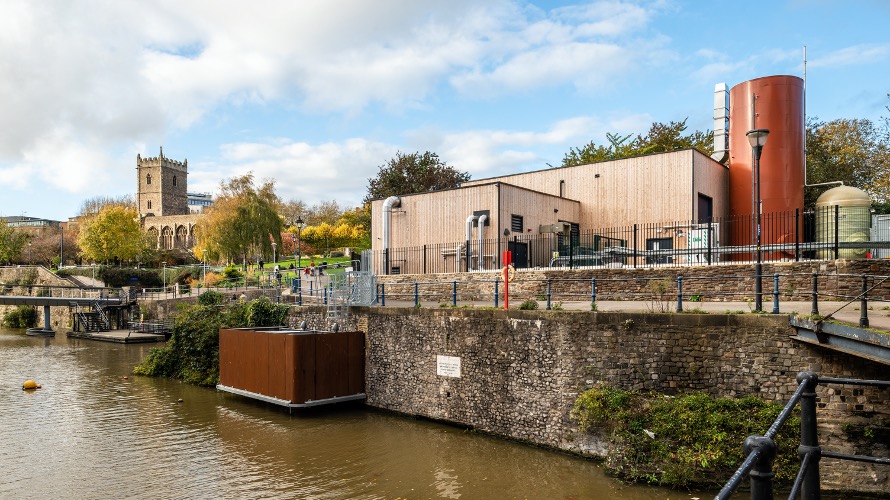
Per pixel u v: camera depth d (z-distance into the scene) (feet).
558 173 95.35
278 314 73.36
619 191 88.28
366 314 59.93
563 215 90.17
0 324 163.84
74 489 38.99
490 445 45.93
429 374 53.52
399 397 56.18
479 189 81.25
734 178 86.74
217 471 42.06
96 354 101.40
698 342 39.81
